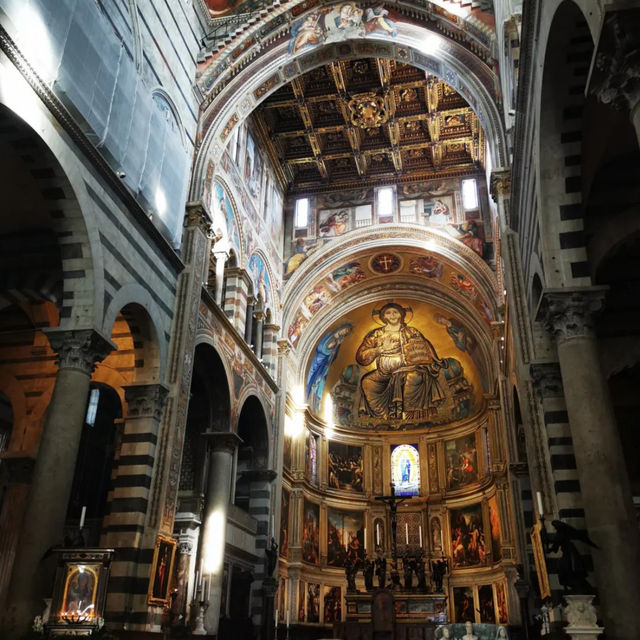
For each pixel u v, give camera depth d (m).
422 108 27.77
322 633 29.92
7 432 21.75
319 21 21.28
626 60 6.24
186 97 19.47
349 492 34.09
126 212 14.52
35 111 11.27
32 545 11.15
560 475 12.27
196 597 18.34
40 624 10.66
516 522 25.38
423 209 30.16
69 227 12.73
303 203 31.55
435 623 23.25
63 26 12.20
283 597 27.83
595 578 9.34
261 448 25.69
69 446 11.88
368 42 21.48
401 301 34.22
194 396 22.28
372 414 35.84
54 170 12.05
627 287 13.72
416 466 35.00
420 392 35.56
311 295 31.12
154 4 17.45
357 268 31.50
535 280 13.49
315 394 34.34
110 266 13.62
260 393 25.19
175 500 15.69
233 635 21.22
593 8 6.68
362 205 30.91
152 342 15.98
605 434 9.87
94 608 10.95
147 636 13.77
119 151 14.39
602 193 12.00
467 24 19.25
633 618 8.72
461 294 31.19
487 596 30.27
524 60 11.17
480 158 29.81
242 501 25.97
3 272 15.30
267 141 28.61
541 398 13.09
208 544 19.55
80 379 12.34
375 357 35.78
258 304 26.45
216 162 20.52
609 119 10.66
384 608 23.53
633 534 9.22
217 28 21.70
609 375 13.55
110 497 16.47
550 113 10.52
